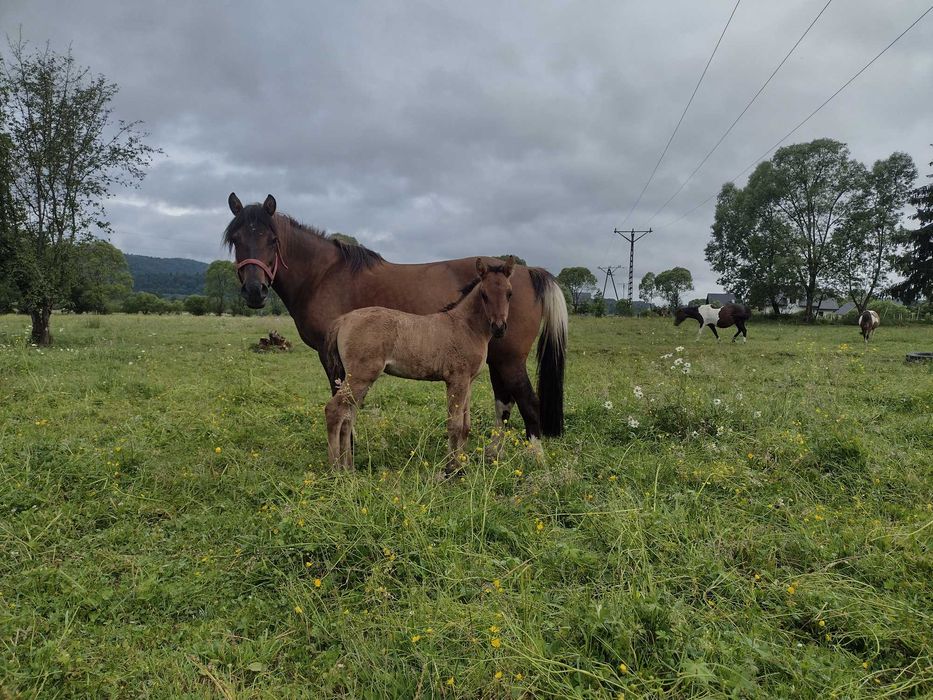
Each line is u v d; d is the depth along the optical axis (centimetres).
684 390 564
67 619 236
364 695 200
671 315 4794
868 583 268
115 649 222
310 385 809
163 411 604
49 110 1203
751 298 4475
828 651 224
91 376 771
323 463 447
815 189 4116
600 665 206
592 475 414
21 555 289
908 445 476
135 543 312
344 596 261
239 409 618
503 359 495
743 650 216
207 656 222
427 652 212
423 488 353
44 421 500
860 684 201
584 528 328
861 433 489
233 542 311
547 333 507
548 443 498
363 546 293
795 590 258
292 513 321
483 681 199
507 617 224
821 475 409
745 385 769
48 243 1258
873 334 2197
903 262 3572
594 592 259
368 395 731
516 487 386
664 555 290
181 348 1264
